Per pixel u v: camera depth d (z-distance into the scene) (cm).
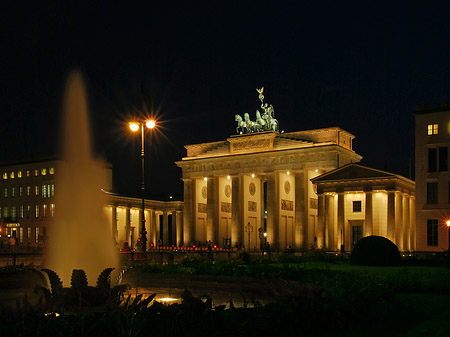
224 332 1361
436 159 7481
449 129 7419
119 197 12675
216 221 12244
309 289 2133
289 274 2862
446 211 7300
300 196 11044
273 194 11375
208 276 3025
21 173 13975
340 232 9025
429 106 7606
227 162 12131
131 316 1337
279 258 5147
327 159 10781
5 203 14288
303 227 10894
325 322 1608
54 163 13200
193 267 3431
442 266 4584
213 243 11719
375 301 1842
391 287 2564
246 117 12438
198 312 1495
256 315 1484
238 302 2362
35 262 5500
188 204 12631
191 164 12625
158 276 3142
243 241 11750
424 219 7456
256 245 12288
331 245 9425
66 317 1383
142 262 3947
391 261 4591
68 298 1986
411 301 2203
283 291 2222
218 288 2898
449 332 1570
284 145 11431
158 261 4094
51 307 1689
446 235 7281
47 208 13212
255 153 11644
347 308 1686
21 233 13750
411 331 1597
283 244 11650
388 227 8656
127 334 1262
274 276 2886
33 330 1262
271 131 11638
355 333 1579
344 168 9150
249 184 12288
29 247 10400
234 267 3200
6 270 3350
